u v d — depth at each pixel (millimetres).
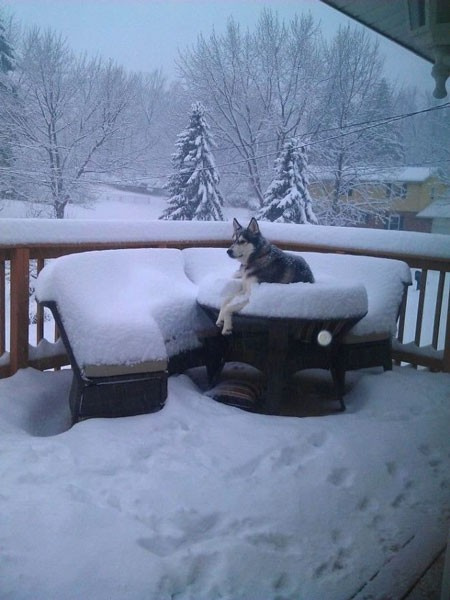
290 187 17891
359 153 18453
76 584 1694
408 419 3238
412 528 2186
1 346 3635
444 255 4168
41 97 17797
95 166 18703
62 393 3576
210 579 1801
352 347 3699
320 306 3199
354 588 1813
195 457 2596
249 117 18797
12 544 1861
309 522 2158
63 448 2578
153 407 3080
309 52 18266
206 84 18781
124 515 2072
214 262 4523
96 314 3076
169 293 3701
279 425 3010
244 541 1997
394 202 19188
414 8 3654
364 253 4660
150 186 19734
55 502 2117
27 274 3629
